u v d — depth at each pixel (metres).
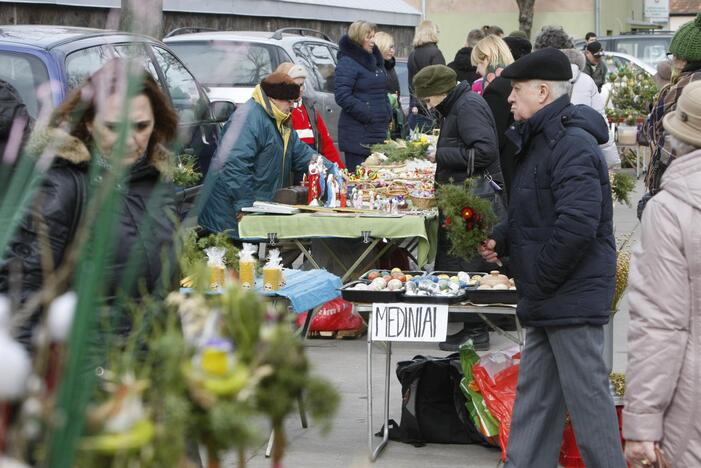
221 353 2.00
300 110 11.05
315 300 6.31
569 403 4.91
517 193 4.96
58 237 3.20
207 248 6.16
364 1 27.33
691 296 3.60
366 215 8.51
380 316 6.08
